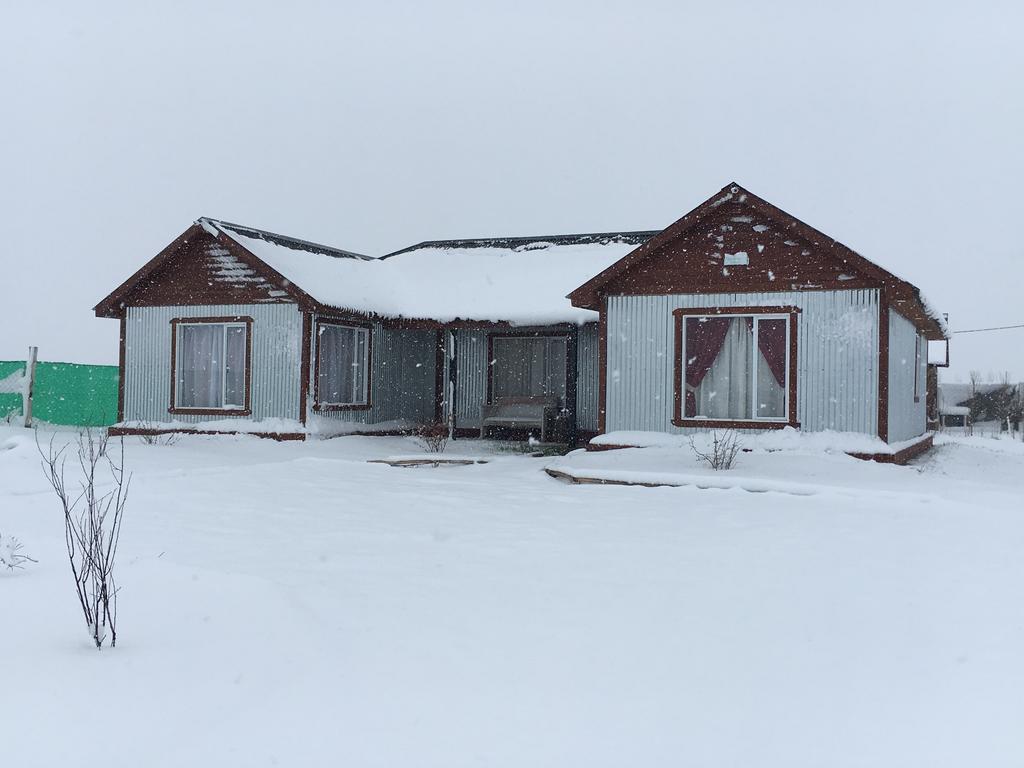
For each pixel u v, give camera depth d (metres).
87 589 5.92
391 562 7.05
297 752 3.69
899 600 6.08
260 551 7.39
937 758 3.66
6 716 3.91
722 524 8.91
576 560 7.21
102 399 24.00
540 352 20.61
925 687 4.48
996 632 5.40
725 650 5.04
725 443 13.34
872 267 13.77
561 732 3.91
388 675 4.59
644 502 10.38
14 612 5.40
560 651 4.98
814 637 5.28
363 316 18.72
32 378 21.45
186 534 8.06
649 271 15.31
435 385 21.44
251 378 18.23
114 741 3.74
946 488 11.60
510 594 6.14
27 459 12.52
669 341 15.18
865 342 14.03
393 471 13.50
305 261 19.34
